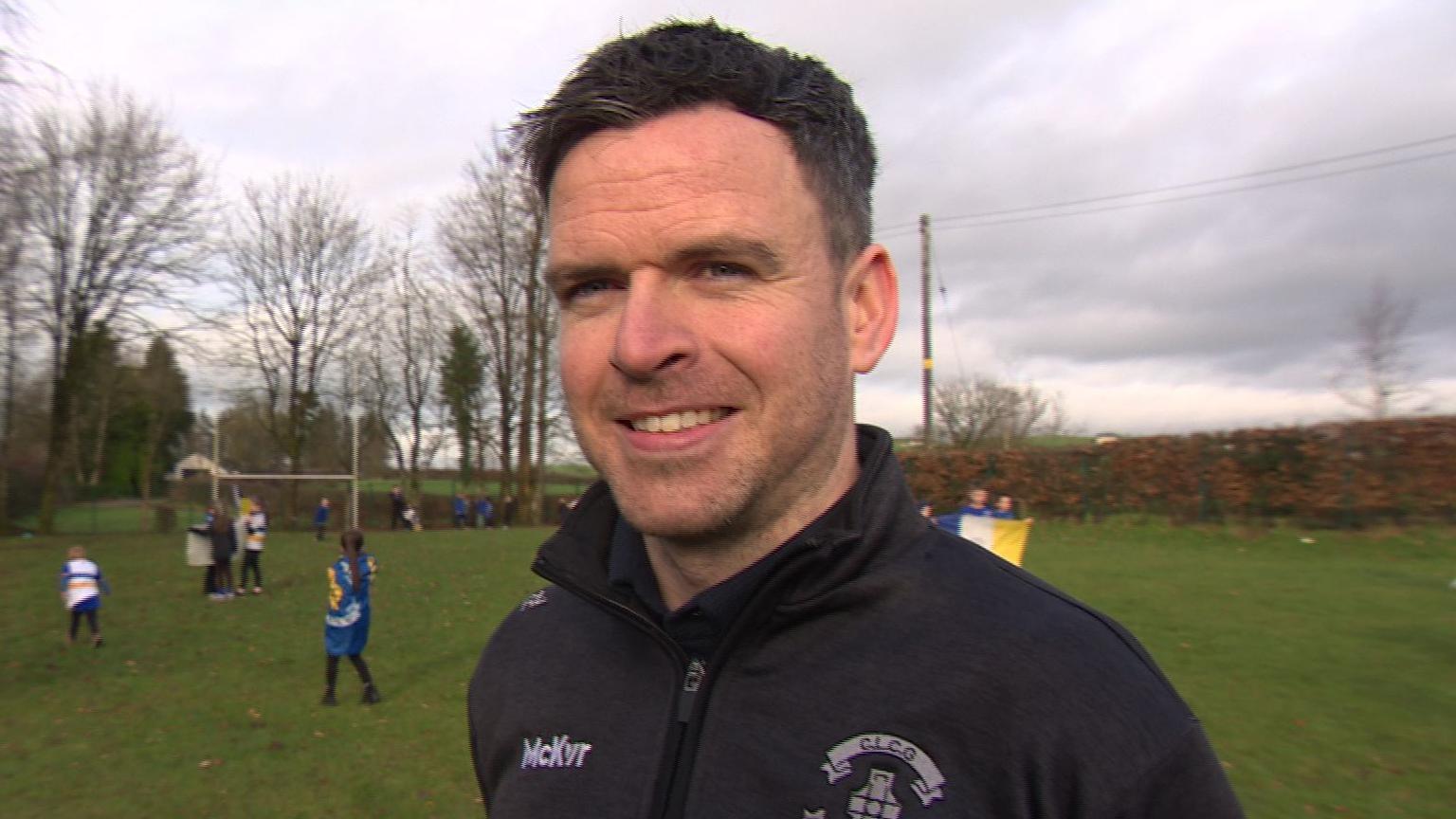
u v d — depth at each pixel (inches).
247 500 705.6
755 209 40.5
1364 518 706.8
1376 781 213.0
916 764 39.5
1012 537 330.6
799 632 44.1
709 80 41.0
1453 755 229.1
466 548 989.2
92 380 1290.6
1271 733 249.0
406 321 1744.6
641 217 40.8
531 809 48.3
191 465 2044.8
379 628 474.0
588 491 57.0
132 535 1232.2
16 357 1139.3
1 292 1042.7
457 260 1572.3
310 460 1795.0
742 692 44.5
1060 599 43.3
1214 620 410.9
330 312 1545.3
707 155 40.6
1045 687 39.3
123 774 246.7
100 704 320.2
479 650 415.5
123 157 1180.5
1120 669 39.9
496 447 1764.3
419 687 345.4
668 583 49.6
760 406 41.4
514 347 1599.4
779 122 42.0
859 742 40.7
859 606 43.5
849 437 48.2
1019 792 38.1
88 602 427.5
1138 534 817.5
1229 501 790.5
